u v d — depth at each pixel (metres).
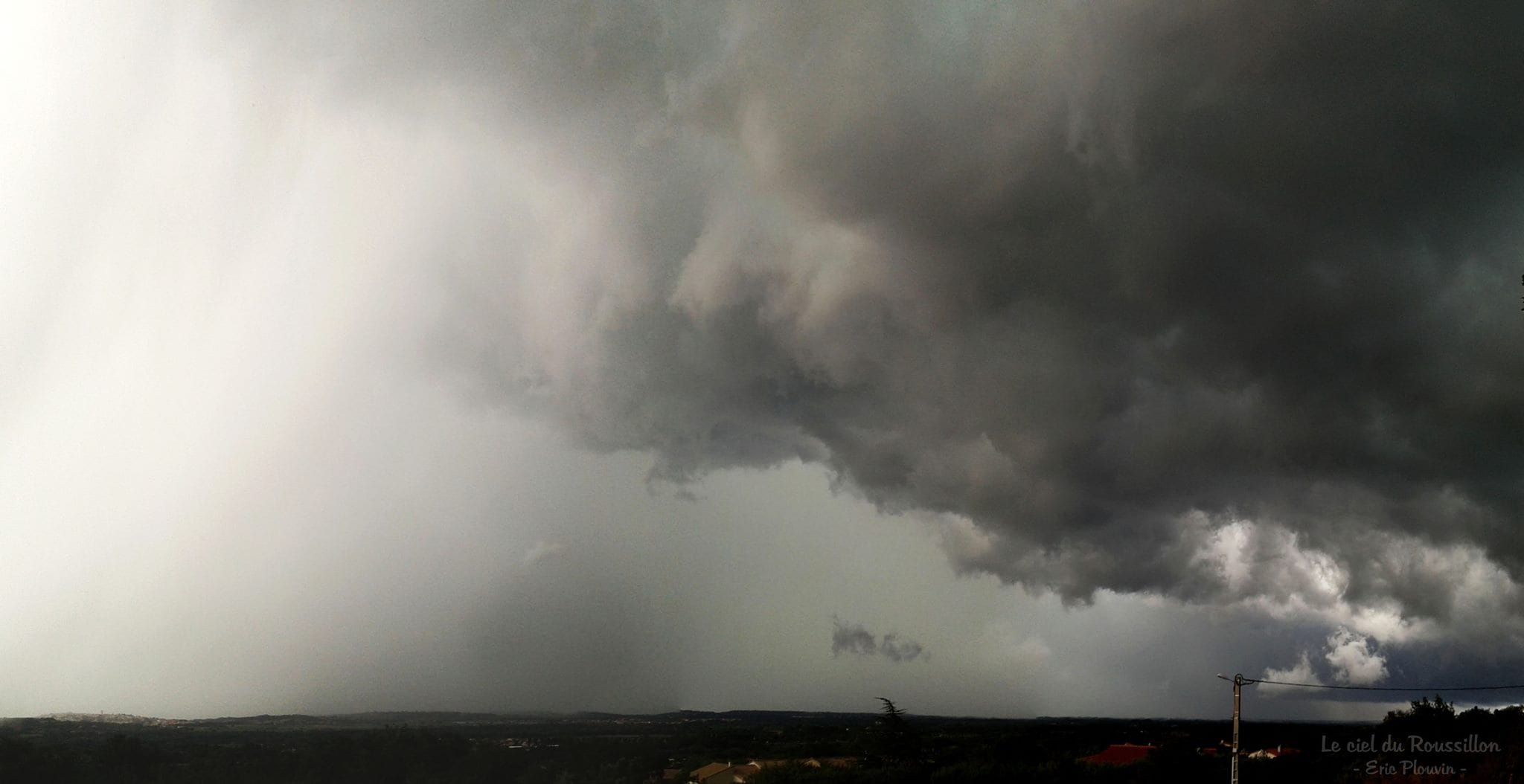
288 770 86.94
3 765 78.50
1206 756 69.81
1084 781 69.38
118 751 86.56
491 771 91.25
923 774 75.25
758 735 130.75
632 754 100.50
